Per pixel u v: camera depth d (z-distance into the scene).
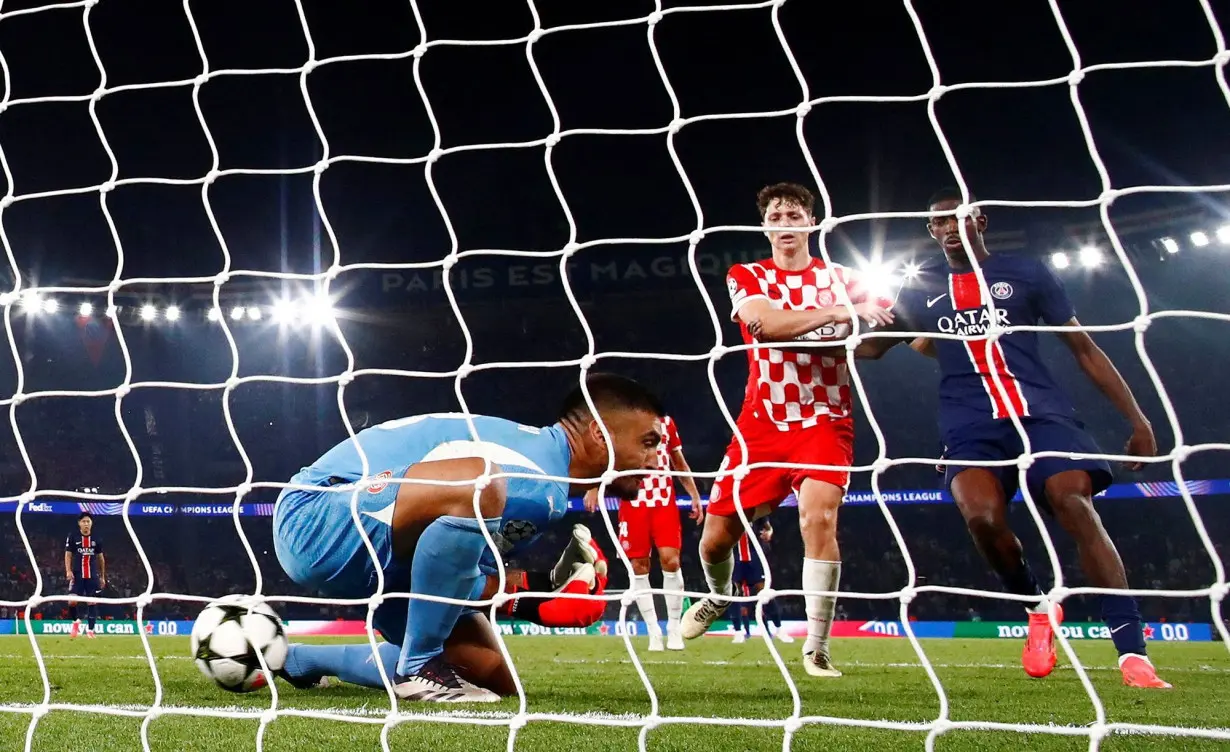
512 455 3.28
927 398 18.89
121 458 19.91
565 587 3.88
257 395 20.62
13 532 19.12
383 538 3.32
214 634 3.52
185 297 19.98
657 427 3.47
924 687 4.00
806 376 4.43
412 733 2.58
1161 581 16.02
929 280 4.26
